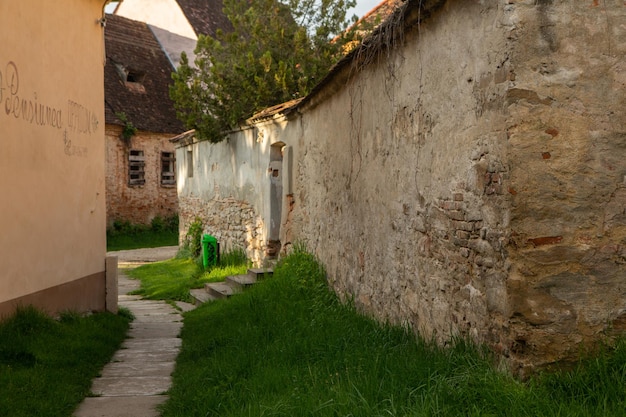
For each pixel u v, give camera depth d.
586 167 3.89
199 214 16.59
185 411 4.65
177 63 27.72
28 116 6.71
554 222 3.88
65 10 7.83
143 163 25.53
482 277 4.20
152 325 8.90
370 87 6.68
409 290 5.59
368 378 4.10
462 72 4.45
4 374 5.06
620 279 3.90
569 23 3.88
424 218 5.20
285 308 7.73
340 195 8.02
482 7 4.13
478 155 4.23
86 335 6.91
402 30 5.32
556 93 3.87
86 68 8.56
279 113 11.02
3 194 6.11
